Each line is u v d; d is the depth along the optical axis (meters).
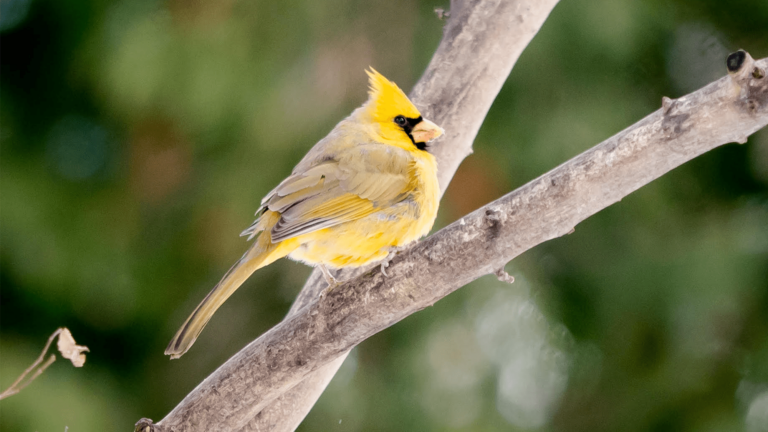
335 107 11.53
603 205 5.45
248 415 6.18
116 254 12.75
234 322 12.76
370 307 5.82
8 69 13.91
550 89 11.64
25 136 13.53
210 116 11.66
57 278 12.79
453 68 8.04
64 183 13.20
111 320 13.16
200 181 12.30
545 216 5.45
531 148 11.46
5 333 12.92
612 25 11.45
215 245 12.02
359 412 11.88
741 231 12.23
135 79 11.60
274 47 11.70
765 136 12.94
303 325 6.01
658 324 12.23
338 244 7.31
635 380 12.53
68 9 13.23
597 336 12.49
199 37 11.71
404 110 7.97
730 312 12.13
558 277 12.40
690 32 13.05
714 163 13.01
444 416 12.10
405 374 11.95
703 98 5.05
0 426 11.80
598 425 12.55
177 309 12.86
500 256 5.59
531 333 12.49
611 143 5.34
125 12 12.13
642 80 12.32
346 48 11.62
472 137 8.17
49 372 12.68
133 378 13.23
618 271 12.12
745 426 12.11
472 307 12.25
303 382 6.91
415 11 11.73
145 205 12.58
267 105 11.55
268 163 11.73
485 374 12.34
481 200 11.51
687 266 11.90
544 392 12.60
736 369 12.37
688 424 12.30
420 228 7.71
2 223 12.68
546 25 11.48
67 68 13.34
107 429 12.45
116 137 13.29
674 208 12.35
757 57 12.96
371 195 7.43
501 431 12.17
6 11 13.47
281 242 7.15
